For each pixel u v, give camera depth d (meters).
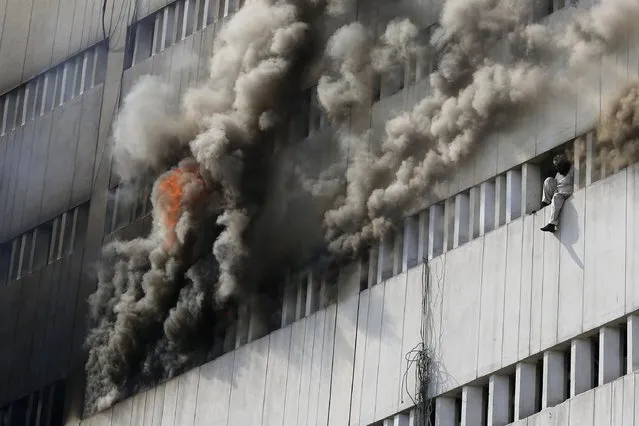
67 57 68.75
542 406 46.97
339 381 52.97
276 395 55.00
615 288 45.72
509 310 48.31
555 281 47.31
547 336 47.09
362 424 51.75
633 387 44.41
